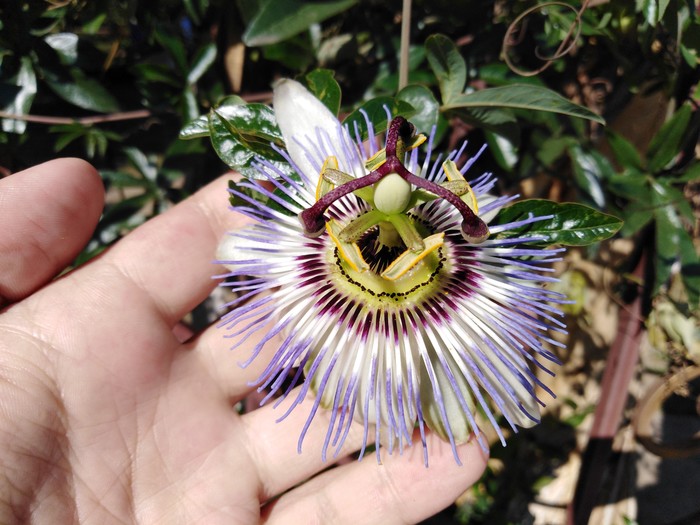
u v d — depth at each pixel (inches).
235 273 4.1
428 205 4.5
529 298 3.9
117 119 5.3
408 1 4.5
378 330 4.1
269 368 3.9
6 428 4.0
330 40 5.4
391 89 5.2
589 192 5.1
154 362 4.7
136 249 4.8
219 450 4.8
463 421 4.1
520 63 5.3
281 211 4.3
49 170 4.4
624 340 5.9
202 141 5.4
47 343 4.4
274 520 4.9
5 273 4.5
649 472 8.5
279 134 4.4
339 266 4.3
